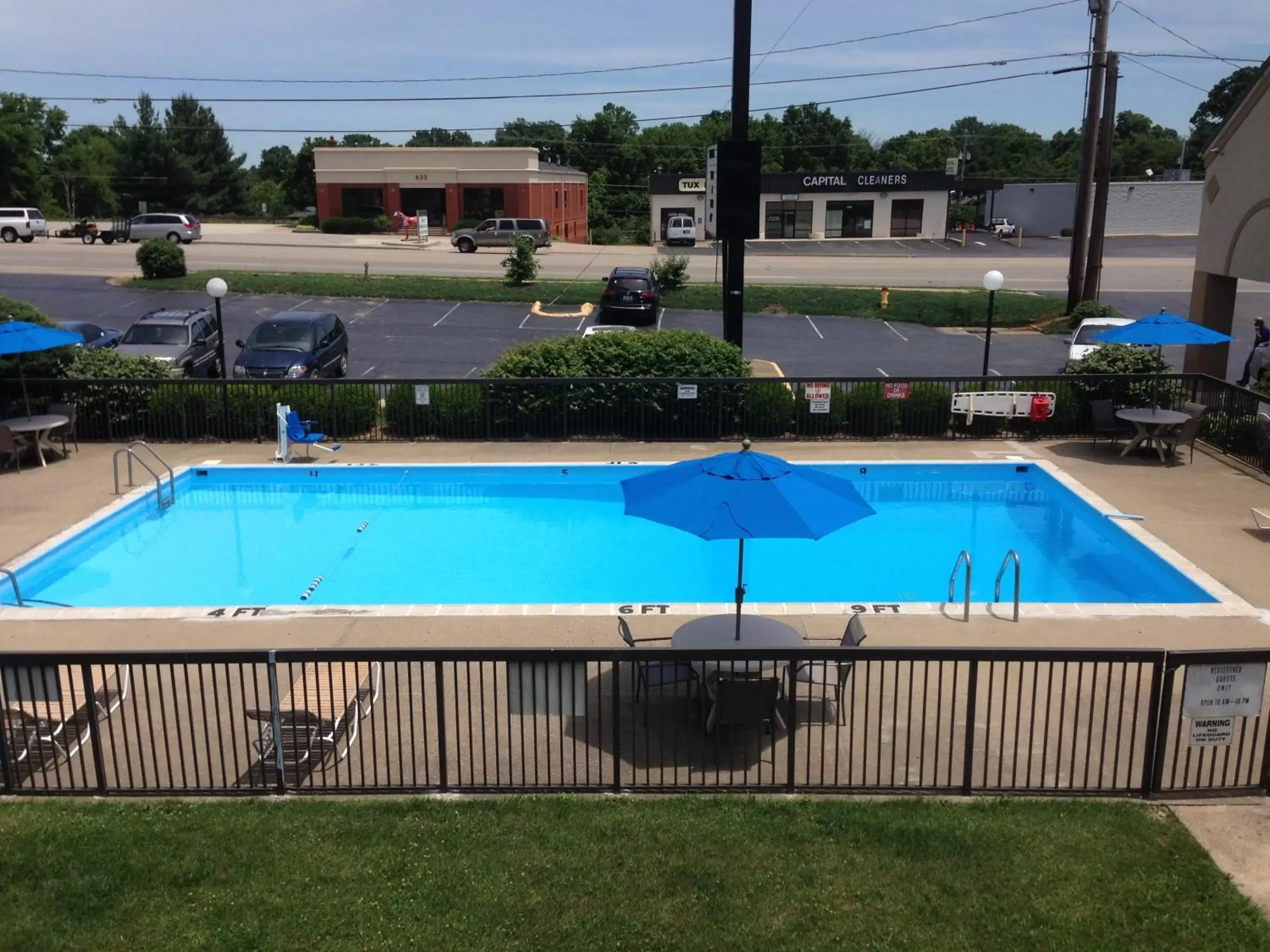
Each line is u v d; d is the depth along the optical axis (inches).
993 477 630.5
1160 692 252.8
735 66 671.1
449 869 225.1
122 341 917.2
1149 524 507.2
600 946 201.2
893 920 208.1
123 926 207.6
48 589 469.4
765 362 887.7
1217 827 243.3
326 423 700.7
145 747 289.7
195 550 526.3
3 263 1791.3
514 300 1509.6
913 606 398.6
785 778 268.8
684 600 459.5
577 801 252.7
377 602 455.8
